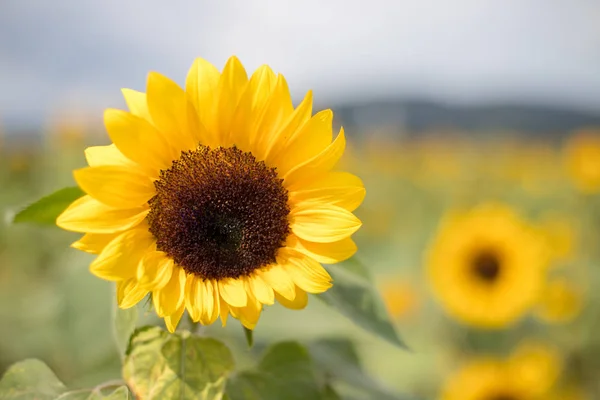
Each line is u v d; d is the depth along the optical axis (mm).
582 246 1507
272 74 370
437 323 1172
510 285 914
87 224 337
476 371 844
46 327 683
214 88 363
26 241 1068
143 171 353
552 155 3672
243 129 373
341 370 451
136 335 336
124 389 327
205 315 344
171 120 353
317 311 670
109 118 337
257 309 354
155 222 360
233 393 370
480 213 972
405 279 1376
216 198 366
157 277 337
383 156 3232
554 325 1134
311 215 374
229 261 365
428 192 2754
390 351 1023
